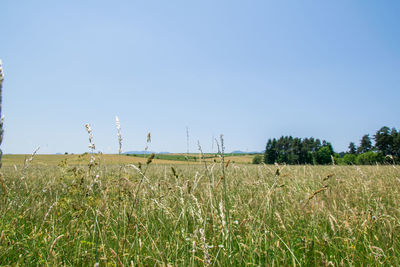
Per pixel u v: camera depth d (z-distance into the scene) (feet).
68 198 13.08
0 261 8.84
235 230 11.14
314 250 9.36
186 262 8.39
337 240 10.66
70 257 9.34
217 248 9.59
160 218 11.66
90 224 11.75
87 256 9.23
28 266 8.24
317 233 10.84
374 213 12.25
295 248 10.39
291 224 12.66
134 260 8.43
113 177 12.91
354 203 15.33
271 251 9.35
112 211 12.00
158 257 8.85
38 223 12.53
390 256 9.16
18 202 13.23
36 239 10.05
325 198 13.87
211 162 10.91
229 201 13.84
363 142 296.10
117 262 8.36
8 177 19.26
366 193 16.25
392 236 9.93
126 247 10.11
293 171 25.91
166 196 13.55
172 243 9.98
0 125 4.68
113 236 10.41
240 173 21.86
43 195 16.81
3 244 9.38
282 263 8.84
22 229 11.30
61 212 13.28
